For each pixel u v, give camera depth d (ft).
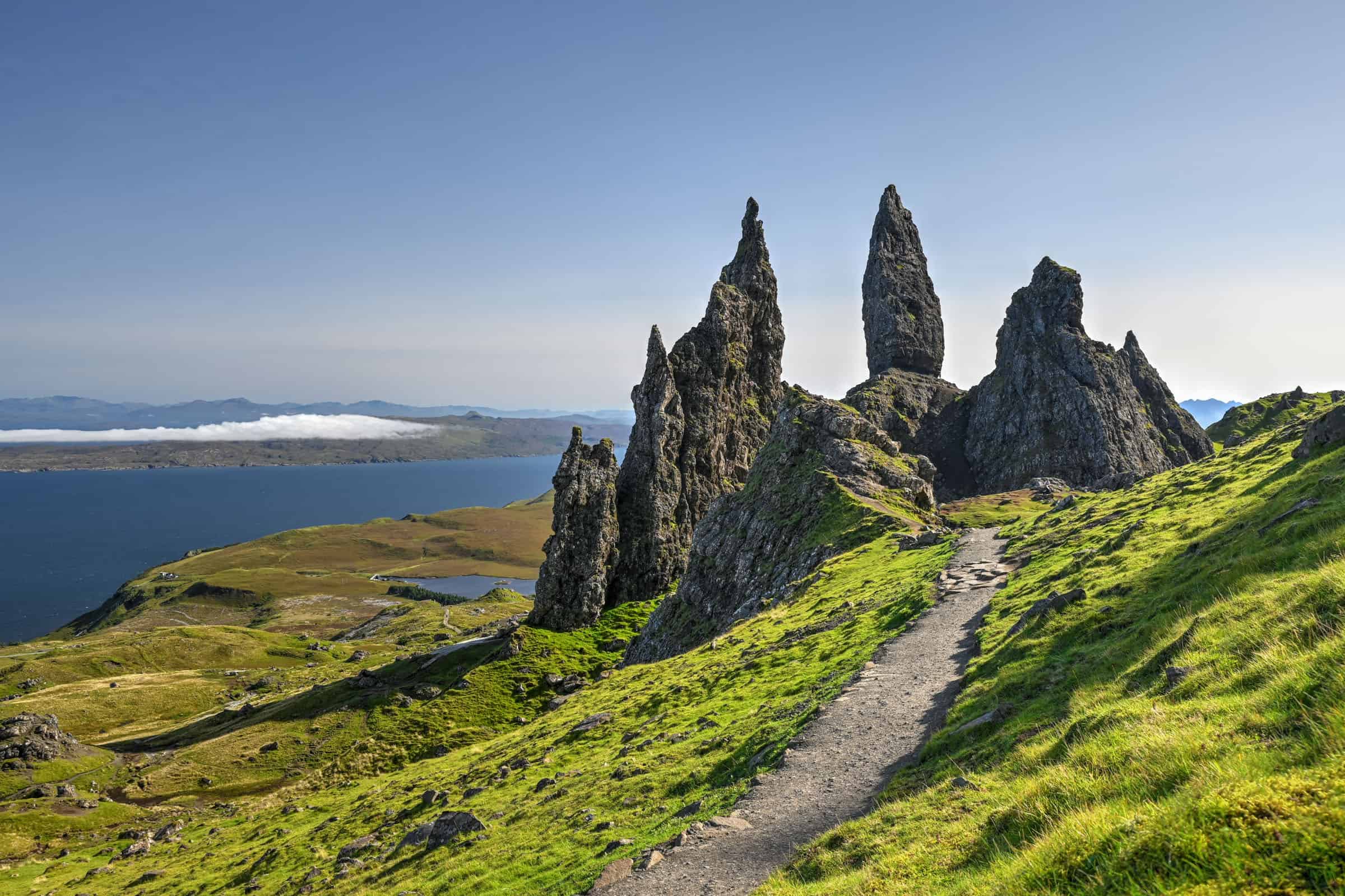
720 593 439.22
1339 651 51.19
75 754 546.67
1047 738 74.74
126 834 392.68
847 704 121.49
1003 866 47.83
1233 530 121.49
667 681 233.14
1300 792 34.17
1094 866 39.37
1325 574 70.18
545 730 256.32
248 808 422.82
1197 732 52.80
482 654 614.75
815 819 85.10
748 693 173.88
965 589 185.88
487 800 177.78
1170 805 41.32
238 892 206.59
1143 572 124.67
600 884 84.28
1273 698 52.31
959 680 120.37
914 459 528.22
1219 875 32.09
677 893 75.56
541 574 655.35
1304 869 30.04
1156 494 219.82
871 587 241.96
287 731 542.98
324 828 251.39
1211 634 75.66
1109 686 81.82
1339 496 101.71
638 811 118.93
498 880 110.01
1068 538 206.39
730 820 90.48
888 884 56.39
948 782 76.38
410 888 127.13
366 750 487.20
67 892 298.35
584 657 589.32
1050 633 113.80
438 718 515.09
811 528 397.80
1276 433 239.30
